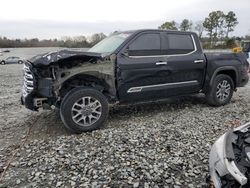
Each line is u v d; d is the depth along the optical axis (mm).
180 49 6148
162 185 3344
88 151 4195
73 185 3348
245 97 8164
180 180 3443
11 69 25688
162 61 5812
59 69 4926
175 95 6254
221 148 2877
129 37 5562
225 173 2590
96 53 5137
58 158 3982
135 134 4844
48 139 4805
